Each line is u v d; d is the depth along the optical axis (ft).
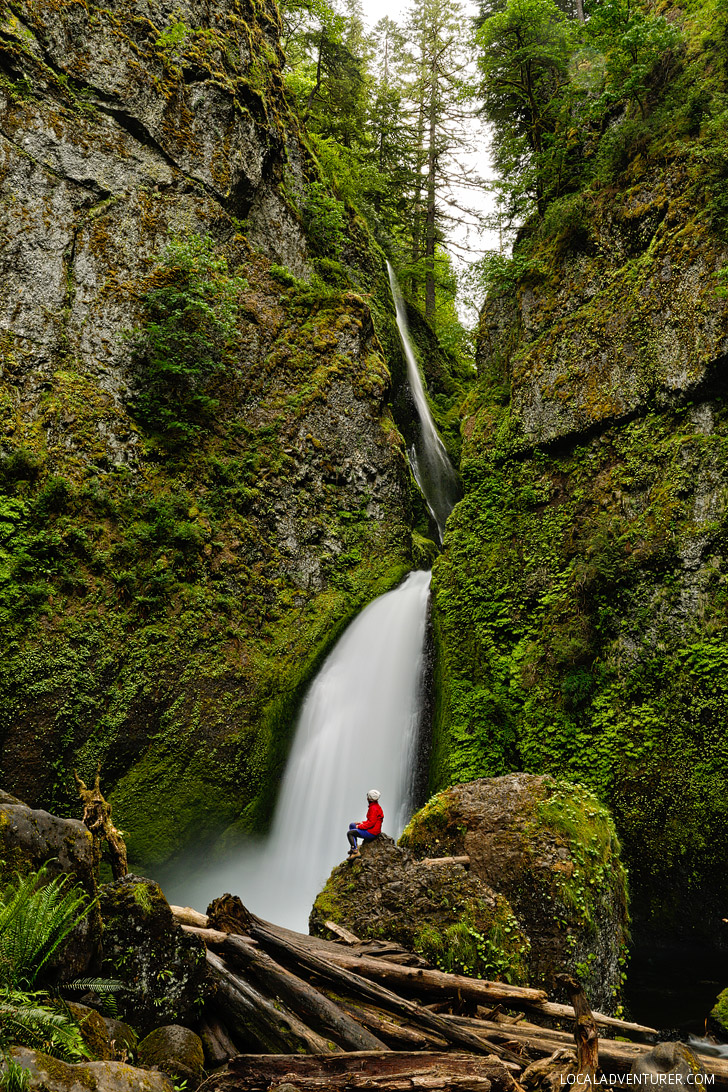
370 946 20.35
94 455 45.60
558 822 26.25
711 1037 24.38
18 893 12.35
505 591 47.65
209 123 58.34
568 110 60.80
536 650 44.42
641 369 45.52
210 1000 16.24
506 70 63.46
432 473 76.64
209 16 61.77
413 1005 16.79
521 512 50.03
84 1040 12.03
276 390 57.21
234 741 43.78
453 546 51.90
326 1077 13.76
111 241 50.85
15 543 40.09
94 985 13.26
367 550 56.80
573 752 40.06
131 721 40.91
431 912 22.56
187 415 51.85
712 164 45.24
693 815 35.42
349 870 24.63
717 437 40.63
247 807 43.39
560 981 16.12
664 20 49.60
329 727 47.70
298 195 67.31
